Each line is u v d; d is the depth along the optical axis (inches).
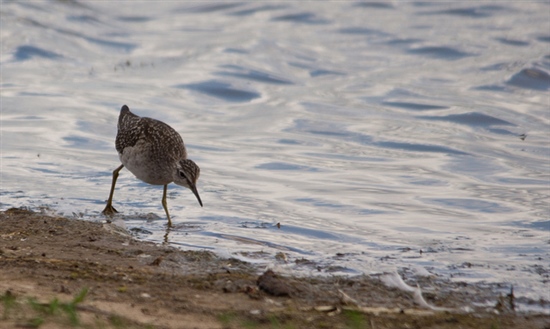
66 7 1218.6
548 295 403.9
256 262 448.1
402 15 1283.2
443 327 339.0
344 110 867.4
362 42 1146.7
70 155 692.7
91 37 1122.7
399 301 380.8
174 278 388.5
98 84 928.3
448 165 701.3
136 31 1192.8
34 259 406.6
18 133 743.7
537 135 792.9
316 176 661.9
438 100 904.3
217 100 905.5
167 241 488.1
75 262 406.0
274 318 327.9
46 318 300.7
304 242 499.8
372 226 539.2
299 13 1295.5
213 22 1262.3
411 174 671.8
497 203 597.9
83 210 552.7
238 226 529.7
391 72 1018.7
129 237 487.5
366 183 644.7
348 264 452.8
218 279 391.9
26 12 1148.5
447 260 466.6
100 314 315.6
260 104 891.4
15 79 919.0
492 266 455.8
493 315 366.3
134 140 543.8
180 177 529.0
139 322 312.0
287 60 1058.1
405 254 478.3
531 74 984.9
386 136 781.3
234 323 322.3
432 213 573.0
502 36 1159.0
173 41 1143.6
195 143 746.2
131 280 377.4
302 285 390.0
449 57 1079.0
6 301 311.3
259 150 732.7
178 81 956.0
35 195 580.1
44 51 1024.2
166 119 823.1
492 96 921.5
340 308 353.1
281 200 594.9
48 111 816.3
